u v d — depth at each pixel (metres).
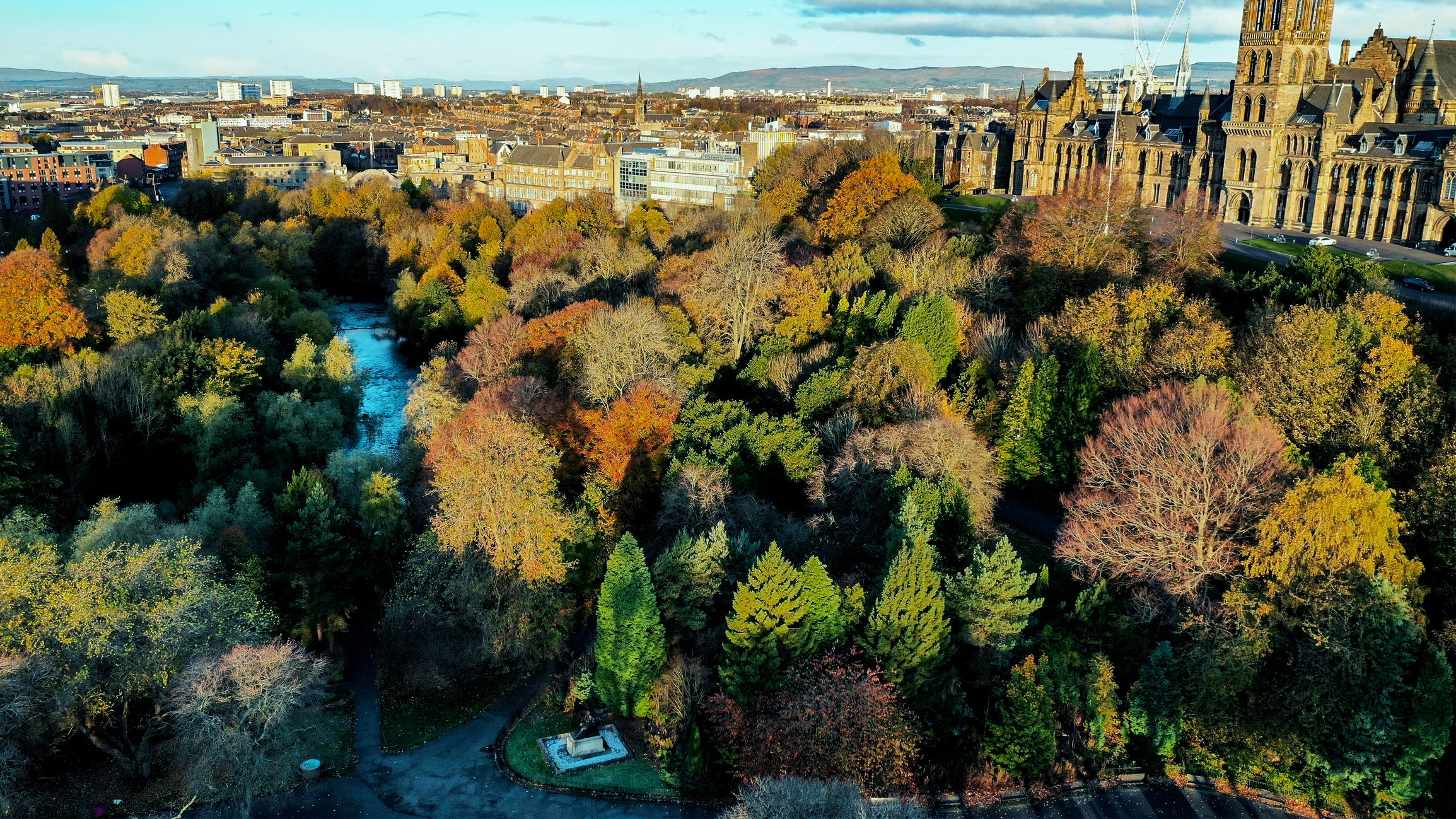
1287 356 101.19
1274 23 186.25
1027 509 112.44
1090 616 84.94
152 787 80.81
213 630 81.12
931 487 94.38
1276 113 187.38
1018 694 77.62
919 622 79.38
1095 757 79.38
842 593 86.00
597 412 119.75
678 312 152.25
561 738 87.19
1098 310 118.75
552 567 95.69
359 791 81.69
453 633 96.75
